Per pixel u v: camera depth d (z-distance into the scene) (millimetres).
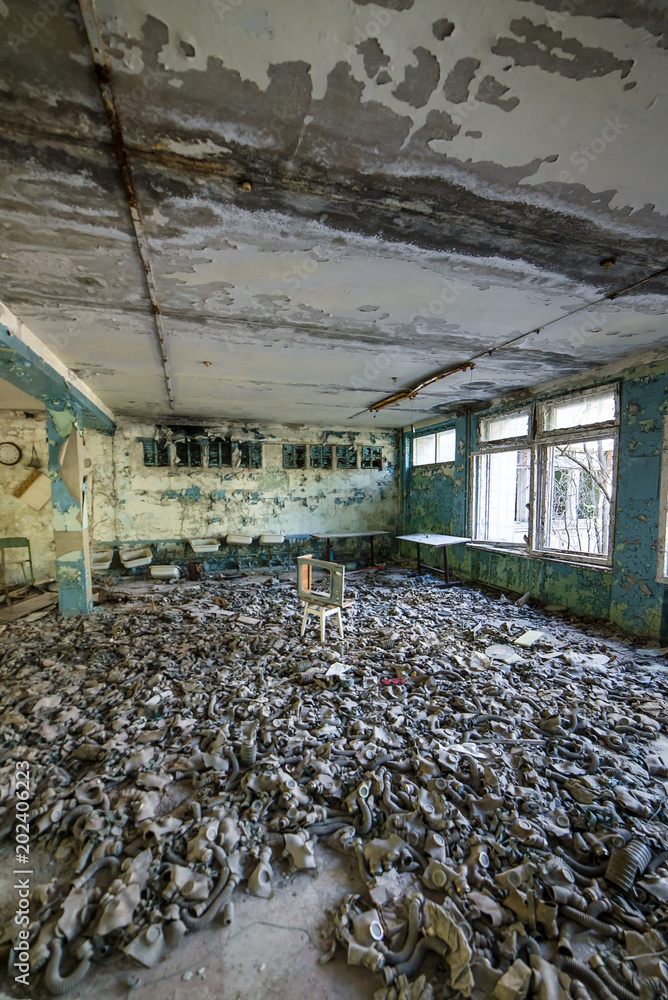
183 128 1467
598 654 3754
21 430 6633
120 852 1730
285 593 6078
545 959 1364
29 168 1638
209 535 7965
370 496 9125
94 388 5398
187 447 7777
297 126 1470
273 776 2090
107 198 1824
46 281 2572
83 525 5059
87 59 1220
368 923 1455
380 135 1513
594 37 1182
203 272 2475
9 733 2498
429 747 2385
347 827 1872
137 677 3279
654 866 1687
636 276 2592
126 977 1324
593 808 1951
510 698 2959
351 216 1971
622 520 4504
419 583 6805
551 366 4680
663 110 1411
